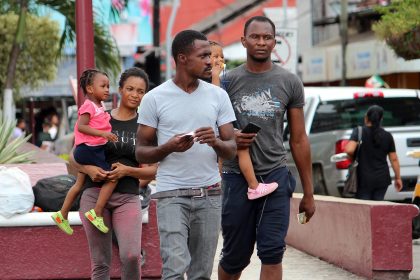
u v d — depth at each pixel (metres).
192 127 13.79
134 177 15.70
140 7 91.19
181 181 13.80
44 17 60.34
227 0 90.44
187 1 95.06
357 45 62.72
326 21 69.81
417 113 32.84
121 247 15.61
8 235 19.02
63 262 19.11
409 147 31.67
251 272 21.20
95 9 41.41
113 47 41.88
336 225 21.84
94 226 15.83
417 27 35.31
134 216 15.70
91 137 15.61
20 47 46.47
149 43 90.19
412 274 20.52
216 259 23.28
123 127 15.88
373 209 19.62
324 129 32.50
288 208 15.12
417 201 25.72
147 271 19.23
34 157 32.19
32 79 60.97
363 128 27.34
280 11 77.12
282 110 15.16
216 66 16.95
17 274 19.03
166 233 13.74
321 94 32.69
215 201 13.97
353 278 20.06
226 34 82.75
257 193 14.84
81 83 16.36
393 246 19.64
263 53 15.09
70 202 16.70
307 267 21.86
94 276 16.12
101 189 15.66
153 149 13.42
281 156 15.20
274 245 14.89
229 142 13.66
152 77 54.44
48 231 19.06
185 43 13.70
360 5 66.31
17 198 18.92
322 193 32.38
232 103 15.25
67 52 62.53
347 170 31.20
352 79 67.62
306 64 70.44
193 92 13.87
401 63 57.78
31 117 61.25
